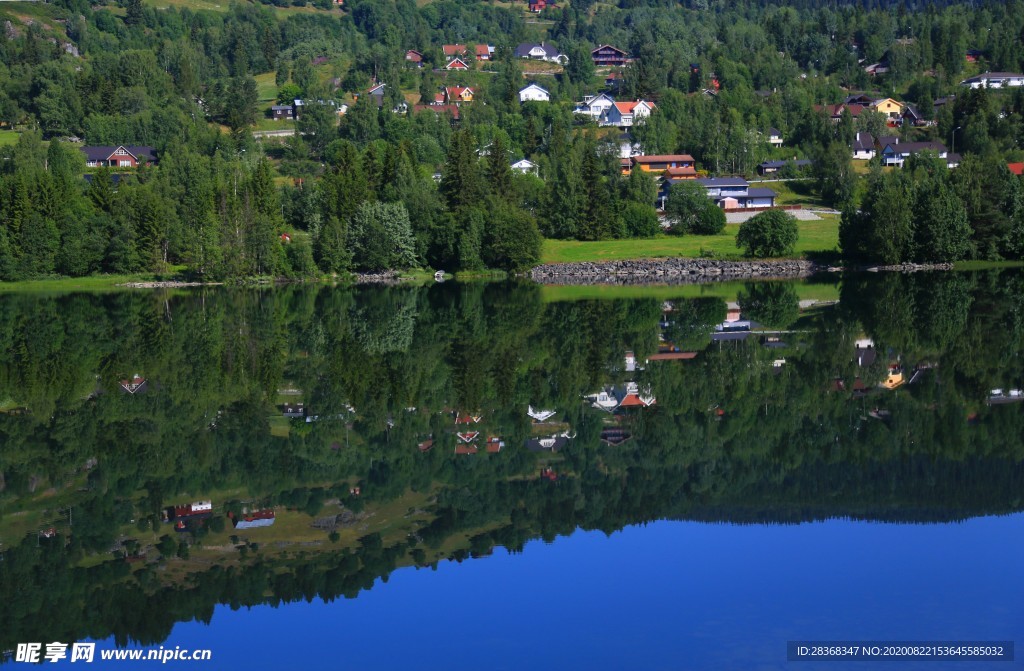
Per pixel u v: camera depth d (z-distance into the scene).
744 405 48.50
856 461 39.25
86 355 66.56
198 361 63.53
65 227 131.62
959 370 54.84
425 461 39.72
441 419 46.53
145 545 30.70
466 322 83.69
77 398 51.56
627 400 50.19
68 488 35.91
